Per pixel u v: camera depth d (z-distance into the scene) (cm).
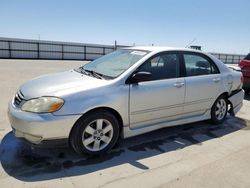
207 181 296
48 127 300
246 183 296
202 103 453
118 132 360
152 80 381
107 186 279
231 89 504
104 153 353
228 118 550
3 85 816
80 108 313
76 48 2798
